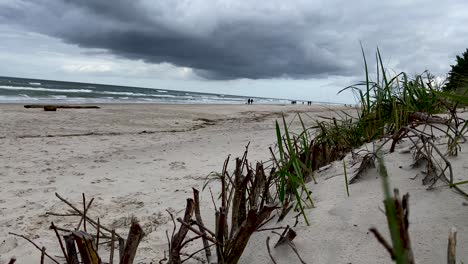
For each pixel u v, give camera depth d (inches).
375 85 96.0
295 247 48.3
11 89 1440.7
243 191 59.2
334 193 62.4
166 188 127.9
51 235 87.3
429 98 101.1
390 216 16.9
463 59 378.9
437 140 75.7
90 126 392.2
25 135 299.1
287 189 68.1
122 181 140.7
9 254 76.6
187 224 47.4
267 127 410.9
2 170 162.6
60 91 1600.6
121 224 93.6
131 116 541.0
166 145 245.4
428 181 55.6
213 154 196.4
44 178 147.0
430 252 39.4
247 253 52.7
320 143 89.8
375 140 89.8
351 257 42.9
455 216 44.5
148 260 69.4
